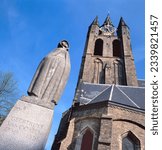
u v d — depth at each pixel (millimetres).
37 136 5371
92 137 17625
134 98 23281
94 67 38062
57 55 7086
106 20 52062
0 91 22609
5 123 5324
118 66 38344
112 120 17938
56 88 6605
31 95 6293
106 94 22953
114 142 16844
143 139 17562
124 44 41781
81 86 27266
